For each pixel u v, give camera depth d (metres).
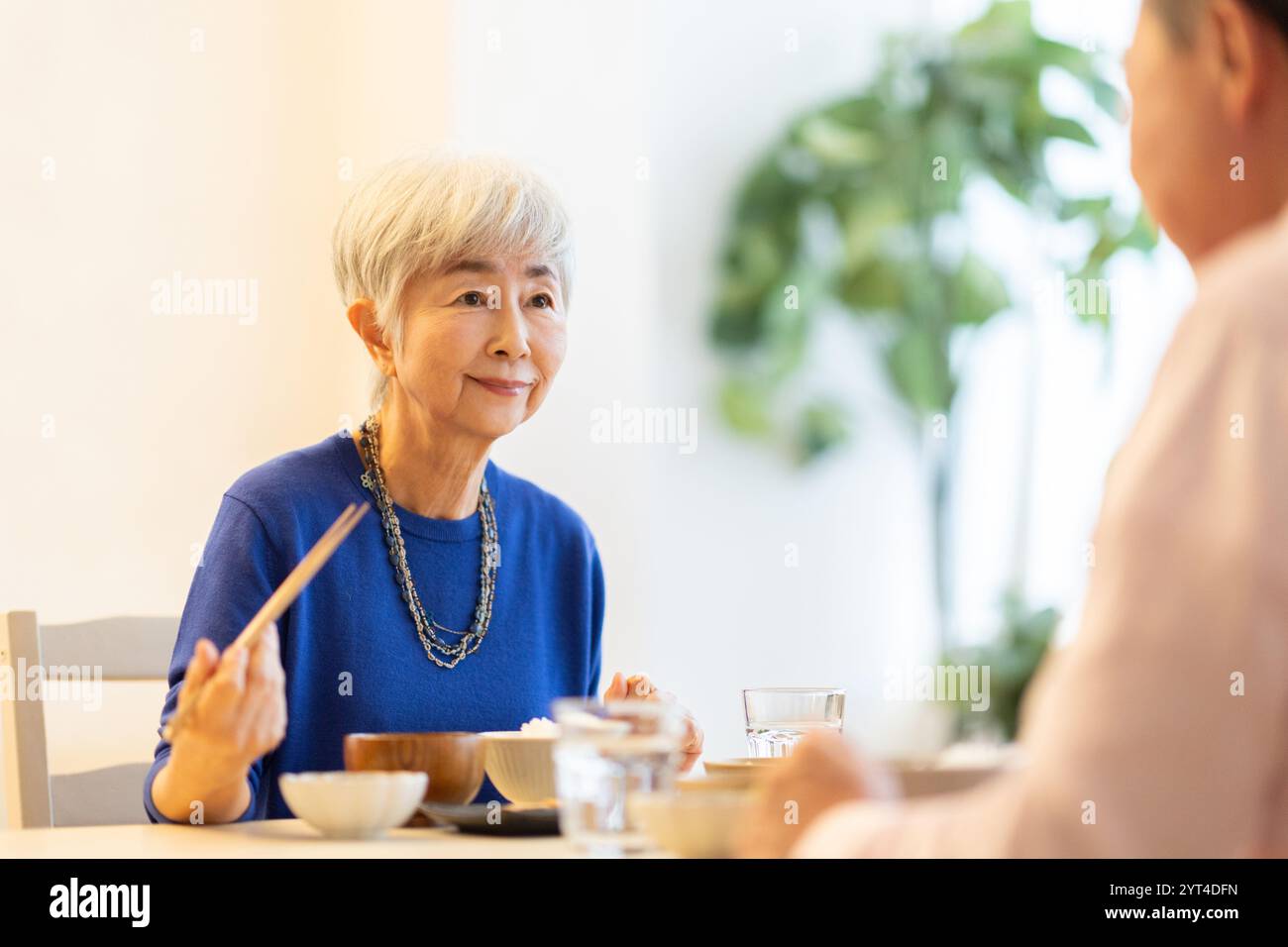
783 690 1.18
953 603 3.50
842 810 0.69
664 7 3.35
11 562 2.47
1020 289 3.64
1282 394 0.59
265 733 1.04
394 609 1.48
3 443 2.48
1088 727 0.58
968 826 0.62
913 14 3.72
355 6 2.86
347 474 1.50
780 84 3.53
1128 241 3.59
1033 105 3.59
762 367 3.43
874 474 3.57
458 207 1.43
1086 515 3.57
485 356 1.45
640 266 3.12
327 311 2.82
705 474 3.34
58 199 2.57
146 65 2.66
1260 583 0.57
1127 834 0.57
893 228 3.54
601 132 3.08
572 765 0.86
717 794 0.87
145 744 2.49
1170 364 0.63
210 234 2.71
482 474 1.55
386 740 1.08
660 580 3.23
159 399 2.63
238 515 1.43
